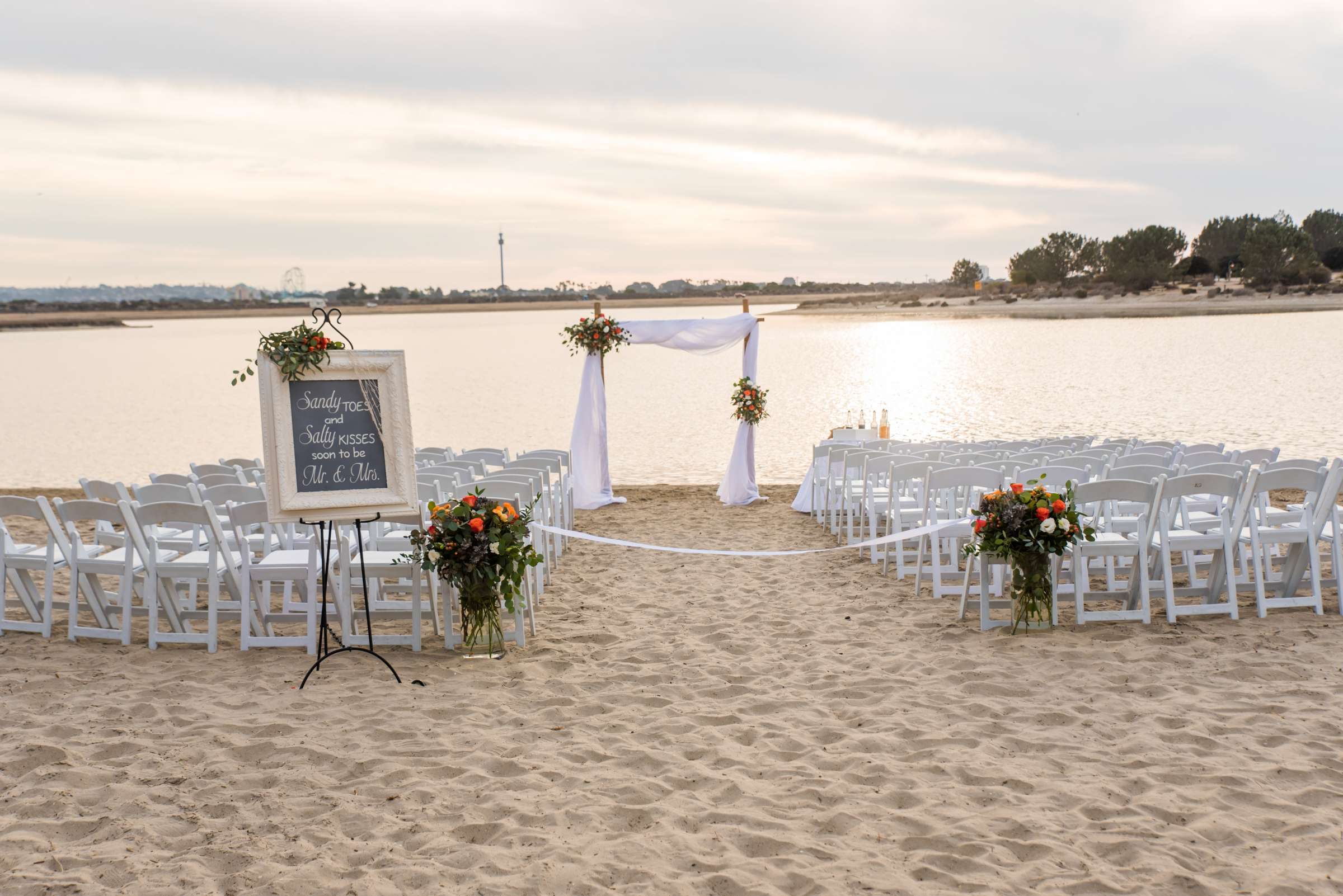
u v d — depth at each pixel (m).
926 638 5.45
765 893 2.93
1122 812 3.37
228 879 3.04
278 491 4.77
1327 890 2.85
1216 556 5.67
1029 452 7.80
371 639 5.03
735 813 3.43
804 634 5.62
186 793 3.63
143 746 4.04
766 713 4.42
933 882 2.96
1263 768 3.62
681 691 4.71
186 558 5.68
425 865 3.11
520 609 5.41
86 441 19.22
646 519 10.00
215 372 40.38
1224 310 73.38
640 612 6.20
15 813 3.47
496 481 6.18
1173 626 5.45
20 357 56.06
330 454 4.87
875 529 7.58
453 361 43.56
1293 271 88.75
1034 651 5.11
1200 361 29.73
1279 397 20.17
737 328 10.84
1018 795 3.52
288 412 4.79
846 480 8.26
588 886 2.98
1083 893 2.89
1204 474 5.36
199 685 4.79
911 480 8.83
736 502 10.84
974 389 24.72
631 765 3.88
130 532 5.30
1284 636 5.17
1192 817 3.30
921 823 3.33
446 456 8.84
